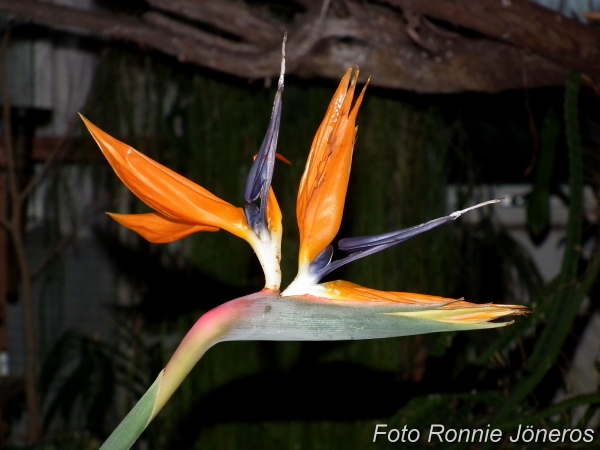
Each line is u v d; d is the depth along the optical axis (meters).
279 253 1.14
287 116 2.16
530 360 1.56
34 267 2.55
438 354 1.76
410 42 1.61
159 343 2.31
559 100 1.96
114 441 1.09
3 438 2.35
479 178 2.31
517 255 2.30
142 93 2.26
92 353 2.29
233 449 2.22
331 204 1.13
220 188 2.21
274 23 1.61
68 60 2.49
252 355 2.23
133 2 2.23
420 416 1.57
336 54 1.63
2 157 2.44
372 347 2.21
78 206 2.41
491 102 2.20
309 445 2.21
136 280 2.32
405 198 2.20
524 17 1.50
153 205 1.13
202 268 2.26
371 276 2.17
